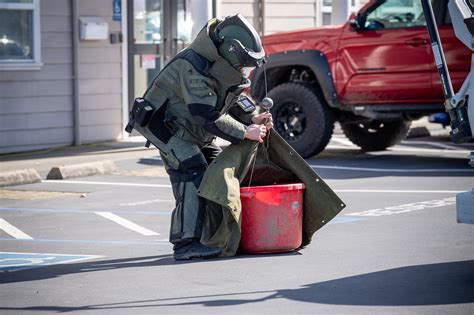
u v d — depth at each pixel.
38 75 20.70
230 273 9.95
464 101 9.63
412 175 17.31
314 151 19.39
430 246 11.27
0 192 15.93
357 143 21.09
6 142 20.31
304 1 25.78
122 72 22.05
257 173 10.92
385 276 9.76
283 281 9.59
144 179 17.22
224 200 10.17
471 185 16.09
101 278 9.92
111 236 12.31
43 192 15.91
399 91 18.58
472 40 9.58
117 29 21.86
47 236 12.37
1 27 20.17
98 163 17.83
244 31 10.30
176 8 22.91
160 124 10.63
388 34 18.61
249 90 20.11
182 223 10.54
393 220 13.02
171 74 10.51
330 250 11.06
